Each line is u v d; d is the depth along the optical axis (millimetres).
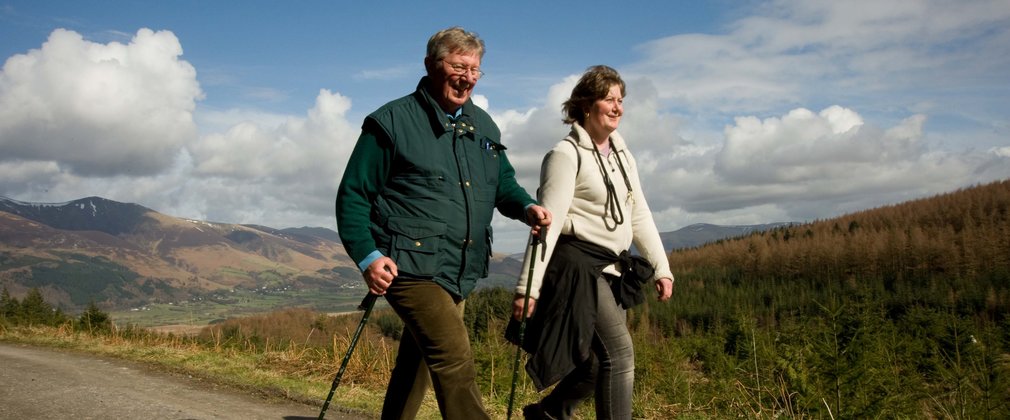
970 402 4910
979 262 56969
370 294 2820
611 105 3443
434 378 2875
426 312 2875
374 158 2916
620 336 3330
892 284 58188
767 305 58531
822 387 4820
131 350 8438
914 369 5449
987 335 5434
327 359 6801
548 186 3359
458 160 3039
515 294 3275
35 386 5379
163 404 4871
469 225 3016
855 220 97312
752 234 116000
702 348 7461
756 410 5266
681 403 5758
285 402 5246
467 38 3010
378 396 5582
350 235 2842
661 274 3621
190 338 9562
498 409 5363
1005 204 77438
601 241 3350
